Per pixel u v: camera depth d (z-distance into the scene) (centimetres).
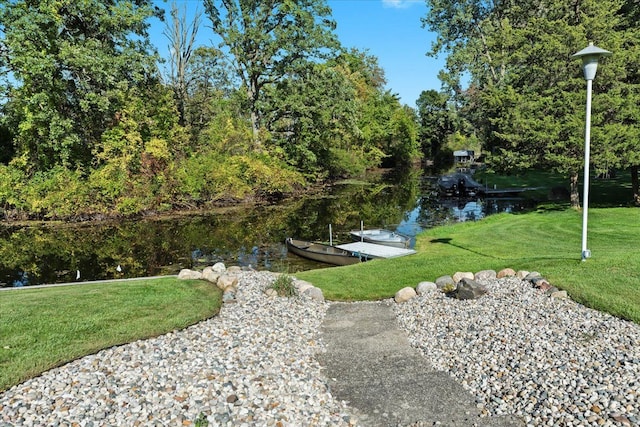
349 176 4762
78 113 2628
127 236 2031
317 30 3145
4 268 1516
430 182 4166
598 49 840
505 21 2427
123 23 2573
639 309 688
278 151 3412
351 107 3400
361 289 1012
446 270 1086
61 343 634
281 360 628
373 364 640
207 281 1031
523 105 1838
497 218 1959
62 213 2353
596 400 479
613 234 1451
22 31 2170
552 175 3738
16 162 2439
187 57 3666
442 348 671
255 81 3344
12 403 477
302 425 470
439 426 482
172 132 2944
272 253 1659
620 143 1656
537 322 691
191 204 2766
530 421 472
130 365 571
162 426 442
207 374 550
